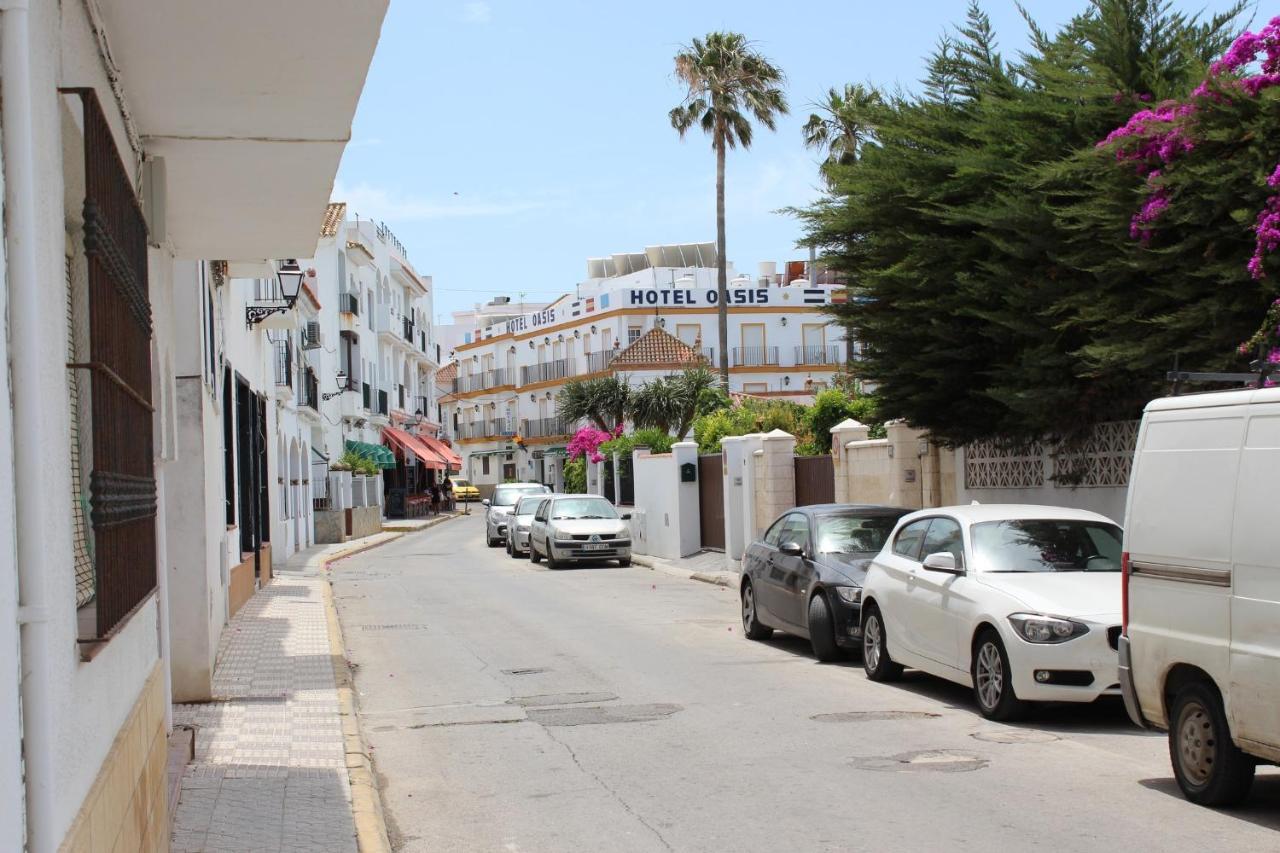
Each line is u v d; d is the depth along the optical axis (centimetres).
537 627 1738
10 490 295
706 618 1817
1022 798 749
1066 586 998
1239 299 1110
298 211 1015
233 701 1138
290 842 684
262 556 2366
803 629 1391
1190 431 737
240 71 696
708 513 2878
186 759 886
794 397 6994
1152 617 759
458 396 9288
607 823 728
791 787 795
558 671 1328
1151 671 757
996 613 988
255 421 2288
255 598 2119
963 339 1430
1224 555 693
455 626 1778
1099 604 962
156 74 694
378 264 5766
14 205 309
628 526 2944
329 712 1082
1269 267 1059
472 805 786
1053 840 659
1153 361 1177
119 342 448
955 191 1398
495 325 8844
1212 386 1159
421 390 7544
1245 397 695
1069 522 1113
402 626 1789
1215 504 705
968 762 851
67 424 367
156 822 549
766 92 4316
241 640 1572
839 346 7138
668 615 1864
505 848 688
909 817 713
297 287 1838
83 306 471
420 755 938
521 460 8231
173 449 845
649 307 6956
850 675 1263
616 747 938
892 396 1541
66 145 457
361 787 809
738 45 4312
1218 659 695
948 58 1498
